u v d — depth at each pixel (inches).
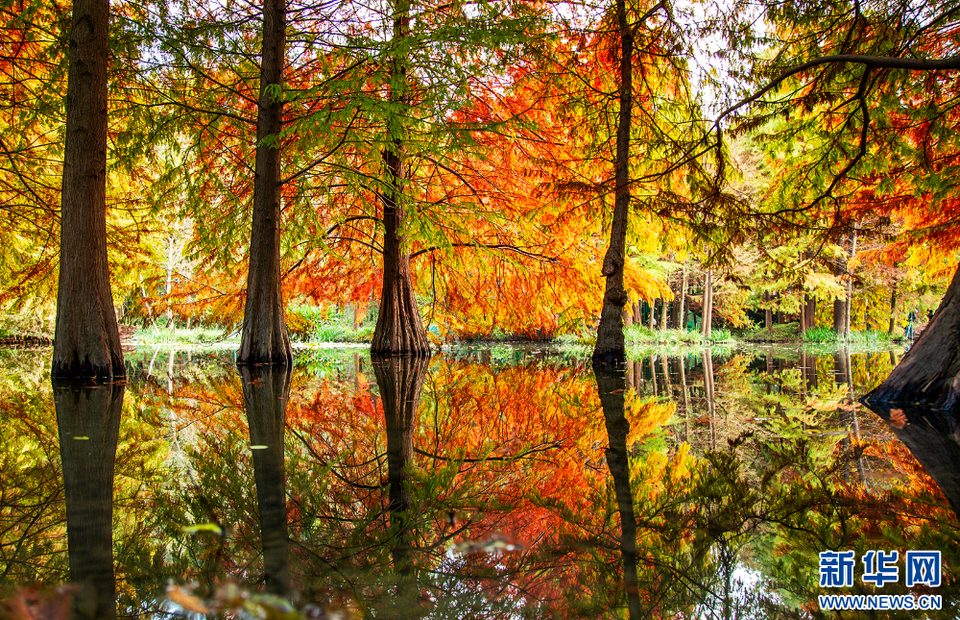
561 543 60.2
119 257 450.6
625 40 334.3
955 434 128.0
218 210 386.3
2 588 46.4
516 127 354.0
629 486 85.2
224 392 209.9
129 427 132.6
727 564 54.8
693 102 341.7
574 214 389.7
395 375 291.1
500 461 102.5
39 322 668.1
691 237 346.9
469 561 55.8
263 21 336.5
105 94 257.4
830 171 292.5
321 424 140.1
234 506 73.0
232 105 373.4
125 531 62.2
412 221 328.5
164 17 314.3
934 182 298.4
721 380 278.5
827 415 159.9
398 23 342.6
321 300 523.2
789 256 852.6
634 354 587.8
